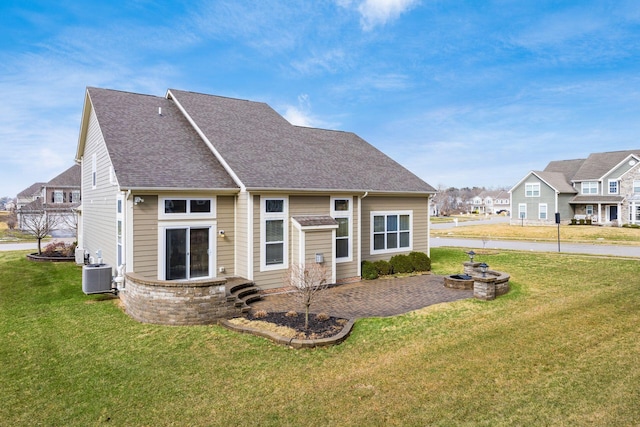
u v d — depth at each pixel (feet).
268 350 26.76
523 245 96.53
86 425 17.97
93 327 31.76
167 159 43.62
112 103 52.26
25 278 51.08
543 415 17.79
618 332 28.84
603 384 20.67
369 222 57.26
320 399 19.79
